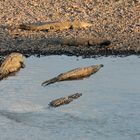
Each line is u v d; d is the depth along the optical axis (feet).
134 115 153.99
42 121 151.43
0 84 185.88
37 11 285.84
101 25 263.49
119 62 212.02
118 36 245.86
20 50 230.07
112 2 296.30
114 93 173.58
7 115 155.84
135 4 291.99
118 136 140.36
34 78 193.06
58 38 241.14
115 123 148.66
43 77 194.18
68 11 285.43
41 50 230.48
